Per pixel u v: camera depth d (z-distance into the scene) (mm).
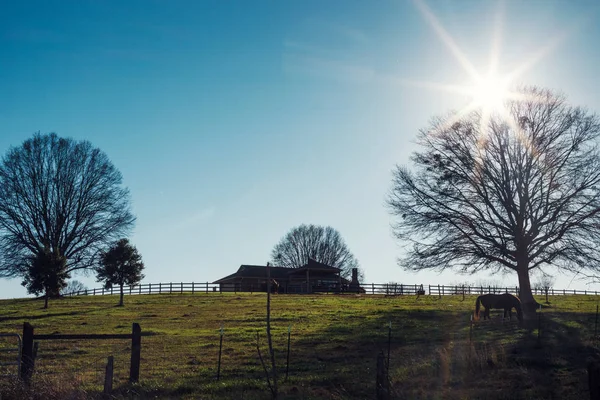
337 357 24594
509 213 41344
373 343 28266
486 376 18469
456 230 42281
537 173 40781
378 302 54000
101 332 35000
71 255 66625
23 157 64562
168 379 20531
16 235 63938
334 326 35219
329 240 113625
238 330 34188
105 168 68250
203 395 17703
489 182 41969
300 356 25141
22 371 19062
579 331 28562
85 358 26172
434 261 42031
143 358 25406
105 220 67625
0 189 62906
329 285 82062
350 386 18125
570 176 40219
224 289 85875
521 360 20359
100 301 59688
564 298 60812
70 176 66062
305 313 43250
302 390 17656
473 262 41812
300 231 113500
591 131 40625
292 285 79500
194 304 53688
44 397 17250
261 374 21297
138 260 59781
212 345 28734
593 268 39312
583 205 39875
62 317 44688
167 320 40906
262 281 85250
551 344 24156
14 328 38219
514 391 16500
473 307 47000
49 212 65000
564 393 16016
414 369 19625
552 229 40094
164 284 73062
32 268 55031
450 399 15836
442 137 43781
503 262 41469
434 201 43250
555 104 41531
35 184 64562
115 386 19141
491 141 42094
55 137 66312
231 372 21891
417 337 29797
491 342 26062
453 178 42406
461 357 20812
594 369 12547
